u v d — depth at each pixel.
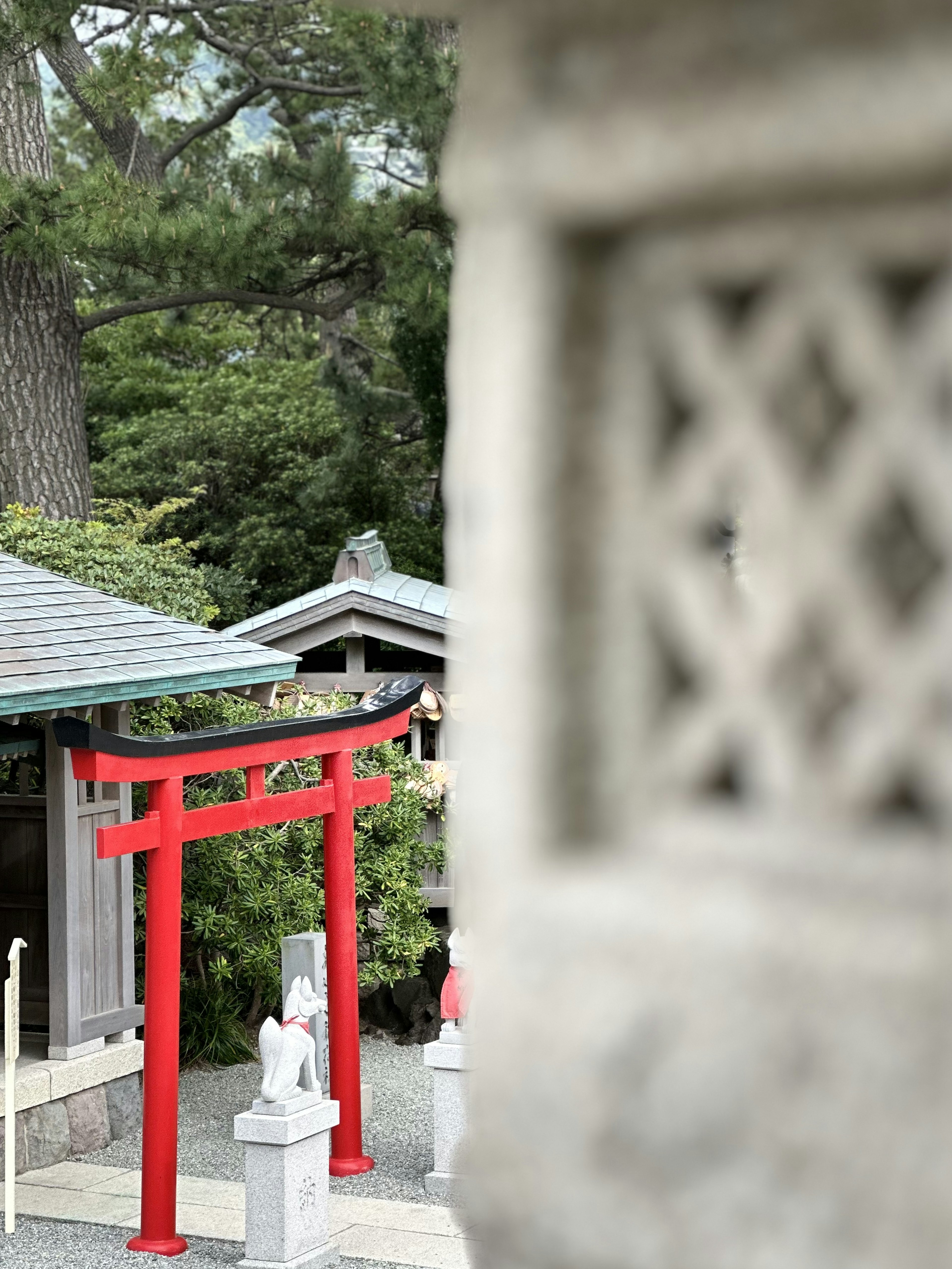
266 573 22.02
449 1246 7.62
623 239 1.20
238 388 23.50
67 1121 9.03
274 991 11.78
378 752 12.13
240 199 18.33
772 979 1.12
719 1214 1.11
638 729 1.22
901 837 1.15
